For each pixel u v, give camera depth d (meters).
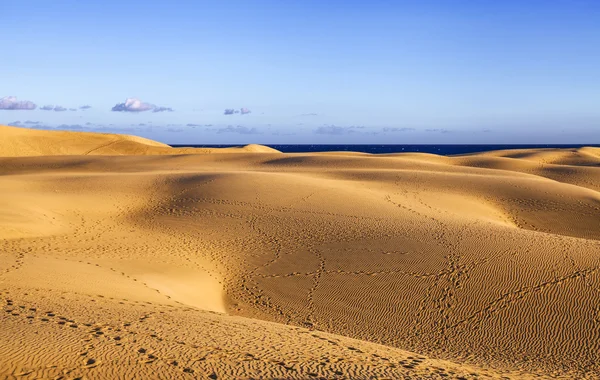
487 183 37.09
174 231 23.47
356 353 9.84
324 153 69.12
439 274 17.50
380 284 17.16
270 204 27.64
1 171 49.34
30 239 19.77
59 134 81.19
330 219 24.78
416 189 34.66
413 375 8.59
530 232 22.55
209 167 50.28
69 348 7.93
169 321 10.65
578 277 16.67
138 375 7.17
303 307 16.05
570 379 11.27
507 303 15.55
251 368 7.98
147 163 53.03
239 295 17.00
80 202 27.92
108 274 15.60
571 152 79.94
